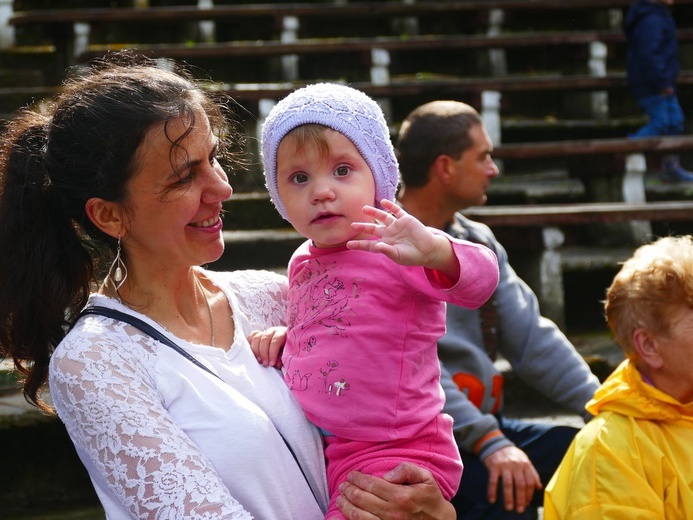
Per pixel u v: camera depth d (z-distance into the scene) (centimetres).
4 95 1237
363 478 405
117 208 404
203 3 1541
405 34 1561
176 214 400
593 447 552
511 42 1438
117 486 375
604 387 576
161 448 374
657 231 1124
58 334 420
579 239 1129
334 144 420
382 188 437
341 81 1295
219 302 452
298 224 430
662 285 546
